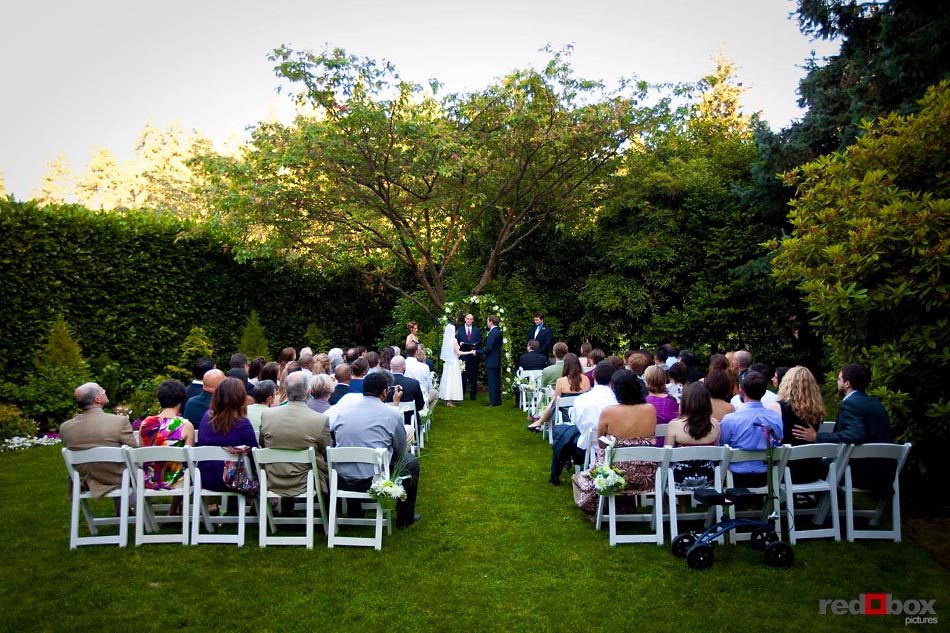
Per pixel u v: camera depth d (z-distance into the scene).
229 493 5.11
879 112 9.25
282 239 12.43
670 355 9.21
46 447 8.38
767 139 11.79
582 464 6.44
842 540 5.11
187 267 12.30
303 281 14.92
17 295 9.84
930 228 5.34
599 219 15.45
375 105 11.76
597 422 5.99
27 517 5.69
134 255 11.41
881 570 4.56
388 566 4.69
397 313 14.80
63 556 4.81
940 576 4.46
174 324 12.10
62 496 6.32
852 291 5.55
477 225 15.24
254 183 11.59
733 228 13.73
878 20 9.93
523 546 5.06
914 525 5.41
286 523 5.56
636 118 12.77
